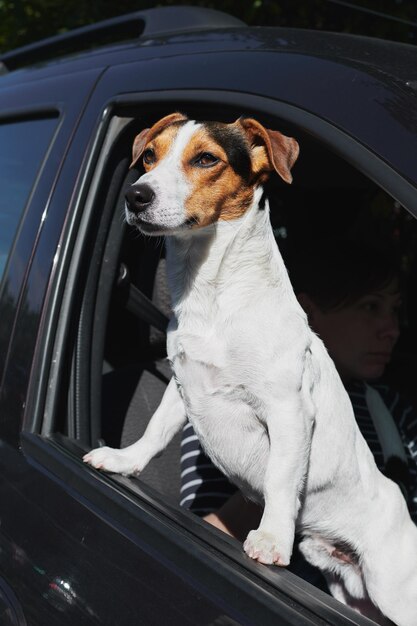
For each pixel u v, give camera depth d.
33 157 2.39
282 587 1.45
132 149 2.29
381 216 3.18
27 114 2.53
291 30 2.11
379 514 2.09
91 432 2.15
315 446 2.00
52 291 2.09
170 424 2.07
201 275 1.98
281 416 1.86
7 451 2.04
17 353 2.11
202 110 2.10
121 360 2.67
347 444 2.06
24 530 1.88
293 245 2.69
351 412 2.12
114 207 2.25
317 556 2.18
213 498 2.27
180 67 2.11
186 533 1.60
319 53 1.84
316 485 2.01
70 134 2.28
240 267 1.97
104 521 1.71
